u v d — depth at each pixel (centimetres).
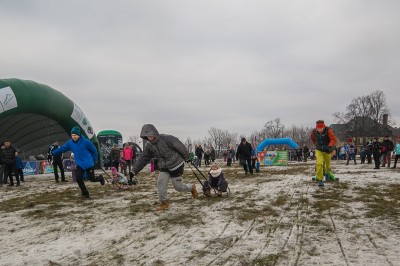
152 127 620
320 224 484
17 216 624
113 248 405
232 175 1434
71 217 593
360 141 8231
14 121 2038
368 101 7450
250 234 443
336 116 7950
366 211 564
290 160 4075
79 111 2133
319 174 896
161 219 548
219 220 526
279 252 370
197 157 2817
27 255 389
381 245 384
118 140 3216
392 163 2416
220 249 386
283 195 760
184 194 828
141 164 647
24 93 1794
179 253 377
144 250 393
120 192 930
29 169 1956
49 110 1931
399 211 560
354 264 327
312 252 367
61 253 392
